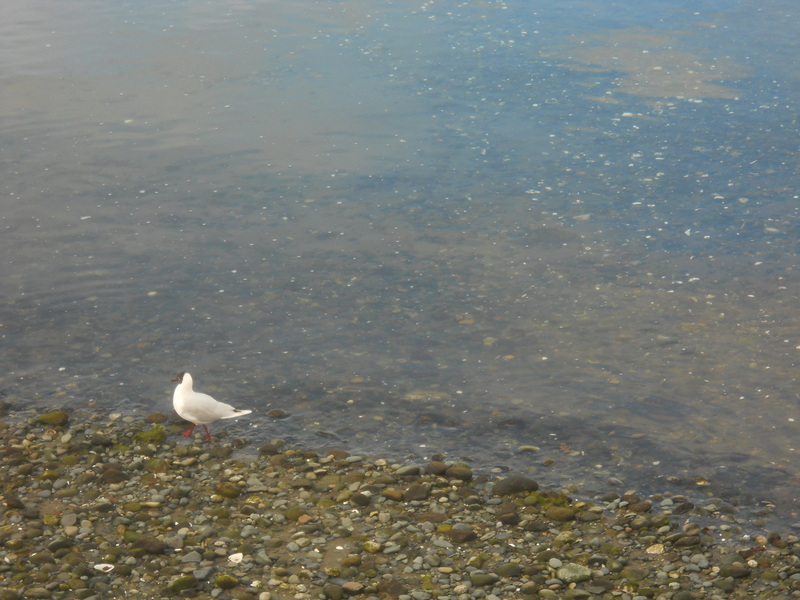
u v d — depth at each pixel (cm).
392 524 924
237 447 1100
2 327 1389
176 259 1609
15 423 1140
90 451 1076
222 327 1400
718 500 977
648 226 1695
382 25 3041
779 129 2111
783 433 1113
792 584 803
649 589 798
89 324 1405
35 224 1733
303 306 1460
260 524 918
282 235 1700
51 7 3334
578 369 1273
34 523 905
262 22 3088
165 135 2166
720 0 3322
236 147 2097
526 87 2444
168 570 825
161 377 1266
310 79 2533
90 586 799
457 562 855
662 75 2508
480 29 2994
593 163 1975
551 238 1669
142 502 955
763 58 2633
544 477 1036
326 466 1052
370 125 2217
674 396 1201
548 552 870
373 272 1564
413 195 1855
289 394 1227
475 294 1488
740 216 1712
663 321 1388
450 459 1076
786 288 1466
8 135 2158
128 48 2811
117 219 1761
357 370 1284
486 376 1262
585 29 2978
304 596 794
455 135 2150
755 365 1264
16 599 770
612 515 950
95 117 2270
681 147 2034
